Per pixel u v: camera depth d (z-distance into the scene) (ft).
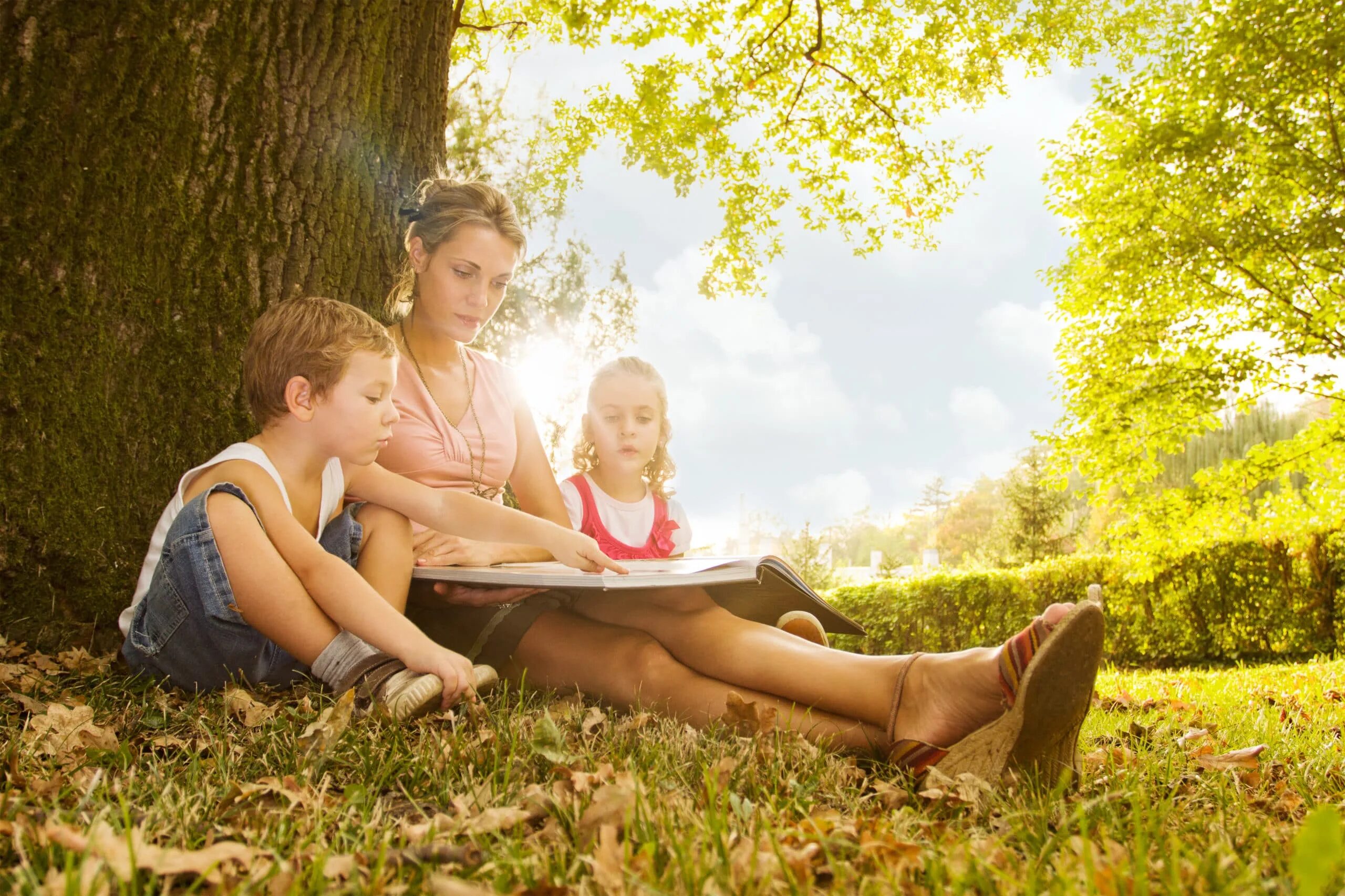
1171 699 13.41
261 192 9.26
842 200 31.68
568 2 25.22
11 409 7.82
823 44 29.78
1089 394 36.35
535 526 7.27
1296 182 33.19
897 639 40.96
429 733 5.75
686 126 29.14
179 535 6.21
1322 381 33.32
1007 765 5.13
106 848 3.10
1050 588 38.86
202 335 8.79
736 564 6.47
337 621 6.24
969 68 30.89
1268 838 4.24
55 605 7.88
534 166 37.19
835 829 4.03
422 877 3.40
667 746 5.54
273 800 4.57
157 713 6.31
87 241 8.27
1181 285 34.32
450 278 8.32
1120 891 3.19
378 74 10.41
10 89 8.24
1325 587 35.32
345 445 6.82
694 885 3.26
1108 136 35.76
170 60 8.81
